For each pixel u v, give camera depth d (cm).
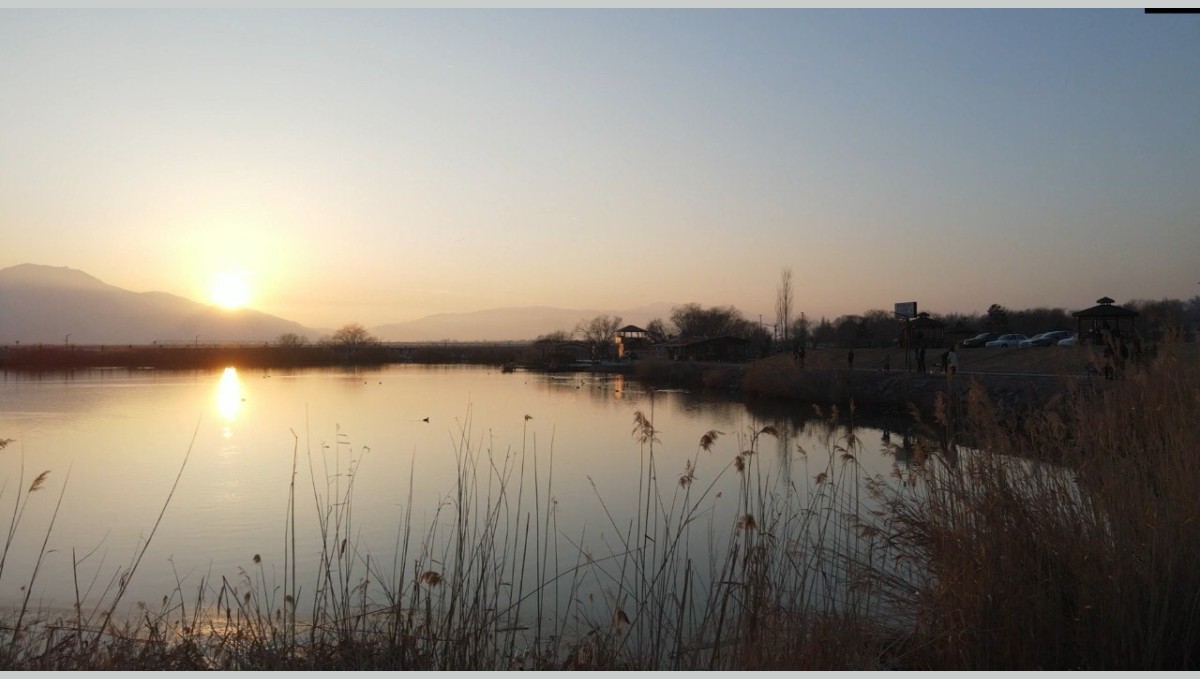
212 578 1398
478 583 752
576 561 1334
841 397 4744
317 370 12000
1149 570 588
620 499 1892
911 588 771
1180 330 877
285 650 696
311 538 1664
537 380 8938
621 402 5484
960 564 655
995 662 598
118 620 1099
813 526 997
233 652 763
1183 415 736
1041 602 607
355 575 1341
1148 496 654
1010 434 797
